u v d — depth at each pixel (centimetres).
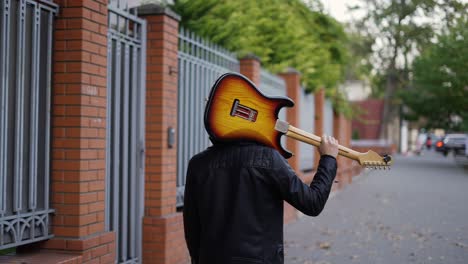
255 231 299
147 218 640
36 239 470
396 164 3475
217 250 302
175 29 680
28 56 462
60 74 496
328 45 1748
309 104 1474
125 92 593
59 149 495
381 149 4166
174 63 678
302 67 1358
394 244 888
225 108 310
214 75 830
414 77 3506
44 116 484
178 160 720
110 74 563
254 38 1122
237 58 943
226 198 306
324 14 1736
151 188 652
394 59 2888
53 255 480
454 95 3347
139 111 623
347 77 2167
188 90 741
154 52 651
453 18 1298
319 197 304
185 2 963
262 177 302
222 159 311
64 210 493
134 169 616
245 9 1132
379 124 5541
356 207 1373
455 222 1130
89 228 504
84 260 487
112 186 568
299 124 1314
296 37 1323
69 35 495
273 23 1241
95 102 512
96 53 513
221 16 1000
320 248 852
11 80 443
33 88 464
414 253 818
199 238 327
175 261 664
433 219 1171
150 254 639
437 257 793
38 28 470
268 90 1102
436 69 3181
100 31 519
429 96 3578
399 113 4966
